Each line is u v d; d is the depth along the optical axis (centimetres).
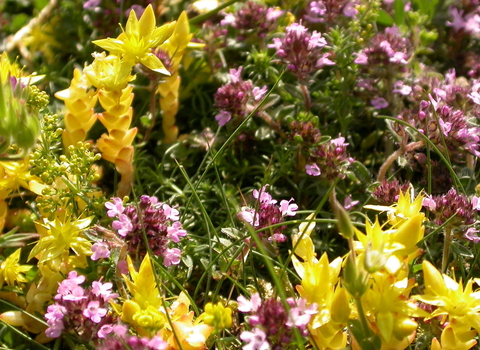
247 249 27
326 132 33
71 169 27
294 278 29
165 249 26
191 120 35
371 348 24
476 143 30
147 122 33
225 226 30
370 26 34
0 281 27
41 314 27
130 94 29
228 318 24
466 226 27
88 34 37
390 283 24
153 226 26
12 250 29
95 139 33
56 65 36
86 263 28
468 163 31
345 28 35
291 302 24
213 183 32
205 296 27
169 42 31
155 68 28
